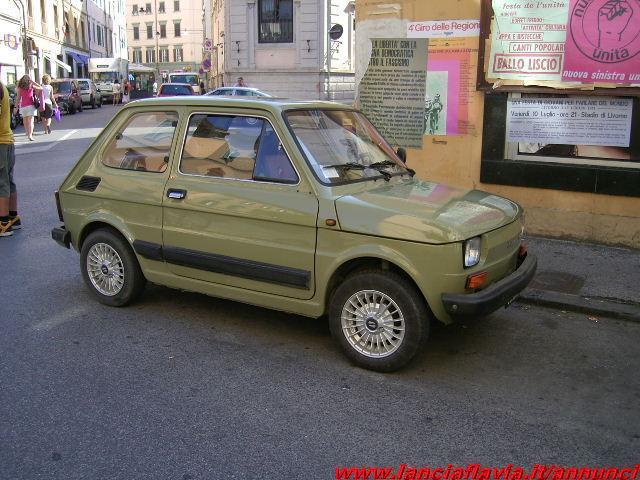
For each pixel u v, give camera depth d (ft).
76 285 20.90
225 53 96.78
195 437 11.95
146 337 16.69
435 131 27.20
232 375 14.56
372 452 11.56
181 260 16.96
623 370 15.12
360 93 28.43
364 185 15.74
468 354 15.89
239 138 16.17
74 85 122.72
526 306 19.24
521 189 25.85
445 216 14.02
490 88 25.25
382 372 14.73
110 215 18.29
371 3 27.45
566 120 24.56
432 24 26.35
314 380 14.35
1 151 26.43
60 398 13.41
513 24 24.39
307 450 11.59
